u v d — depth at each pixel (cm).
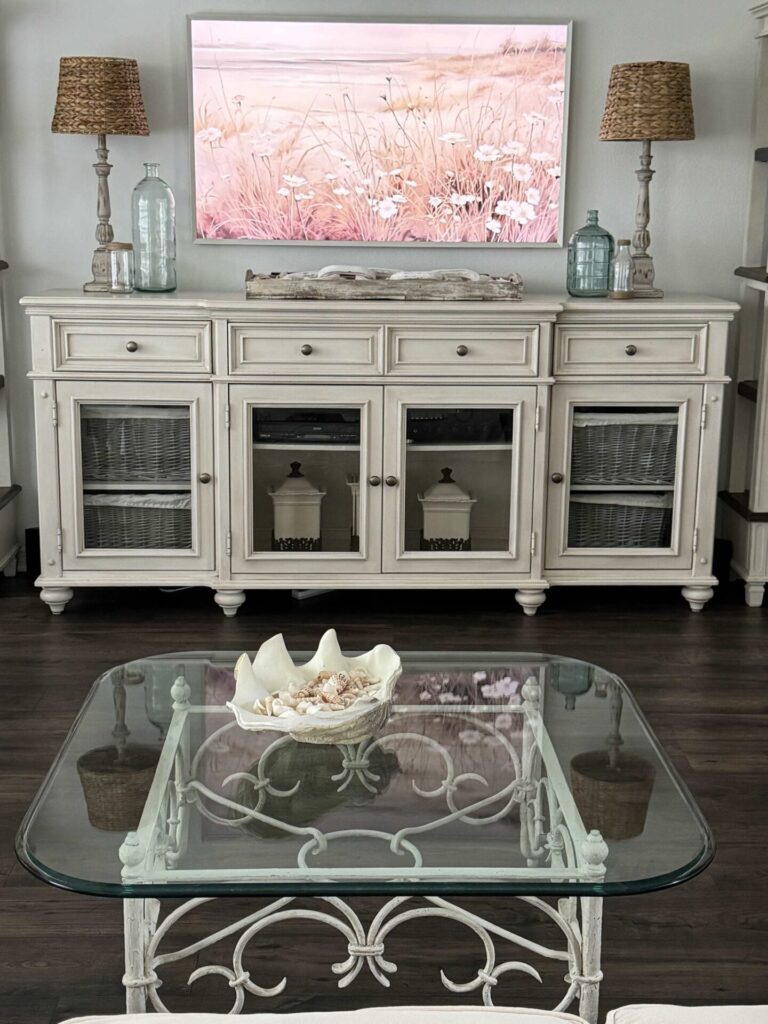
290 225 411
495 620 389
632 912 228
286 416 374
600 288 391
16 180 407
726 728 309
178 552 384
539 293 418
